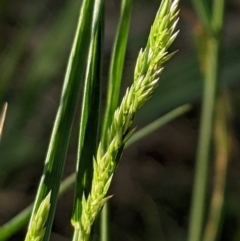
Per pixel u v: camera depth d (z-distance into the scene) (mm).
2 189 867
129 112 316
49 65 853
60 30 871
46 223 330
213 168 822
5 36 996
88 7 336
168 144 989
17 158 847
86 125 340
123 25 360
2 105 834
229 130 695
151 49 311
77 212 337
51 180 333
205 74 485
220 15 442
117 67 361
